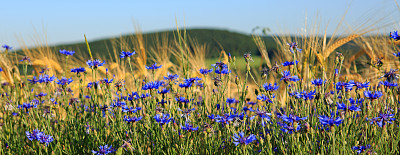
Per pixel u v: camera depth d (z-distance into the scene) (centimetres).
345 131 247
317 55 395
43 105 376
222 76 331
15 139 343
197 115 325
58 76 482
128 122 275
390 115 251
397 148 282
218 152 293
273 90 295
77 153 329
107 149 279
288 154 259
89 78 467
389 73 286
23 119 340
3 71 453
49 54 527
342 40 424
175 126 273
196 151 291
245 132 279
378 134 263
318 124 262
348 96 272
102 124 343
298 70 352
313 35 412
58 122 354
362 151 253
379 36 426
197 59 504
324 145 255
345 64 446
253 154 263
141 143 311
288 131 248
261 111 261
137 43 509
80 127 346
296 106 277
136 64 493
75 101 389
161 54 511
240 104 314
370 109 257
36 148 314
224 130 304
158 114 274
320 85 273
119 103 307
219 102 337
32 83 418
